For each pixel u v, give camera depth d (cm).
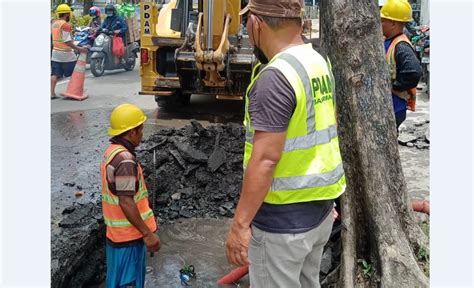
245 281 387
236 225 228
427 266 350
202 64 737
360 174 358
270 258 244
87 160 601
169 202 527
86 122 792
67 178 537
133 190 316
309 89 232
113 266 332
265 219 241
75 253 371
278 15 234
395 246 342
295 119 229
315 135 237
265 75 224
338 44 350
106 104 934
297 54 234
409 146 715
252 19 241
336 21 348
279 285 246
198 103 968
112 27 1275
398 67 433
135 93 1050
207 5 726
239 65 780
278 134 221
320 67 244
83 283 383
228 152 578
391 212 352
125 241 327
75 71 968
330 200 259
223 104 961
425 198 531
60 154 624
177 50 797
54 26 957
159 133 612
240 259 230
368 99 352
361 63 349
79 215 418
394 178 358
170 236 468
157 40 826
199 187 549
